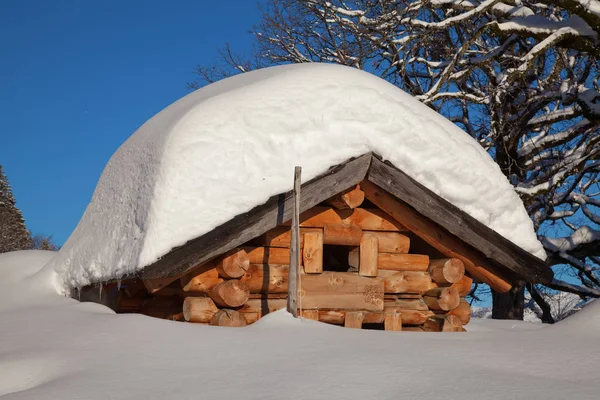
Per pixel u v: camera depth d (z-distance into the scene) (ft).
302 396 12.02
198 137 21.38
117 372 14.26
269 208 21.21
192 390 12.71
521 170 47.52
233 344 16.51
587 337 19.75
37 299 25.08
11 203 141.90
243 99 22.50
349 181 22.65
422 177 23.72
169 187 20.36
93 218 27.04
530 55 38.45
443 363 14.67
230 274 21.34
